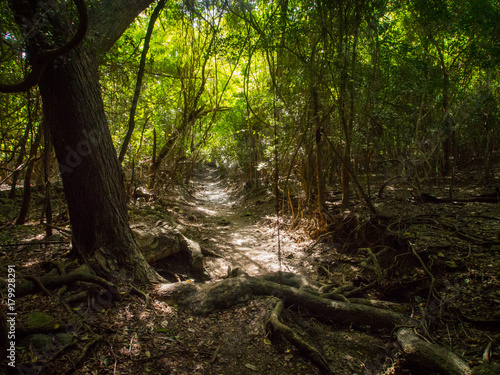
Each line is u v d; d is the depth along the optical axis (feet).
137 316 12.12
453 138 28.66
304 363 11.25
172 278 17.88
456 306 12.62
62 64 12.14
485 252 14.99
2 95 16.43
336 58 17.17
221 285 14.40
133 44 18.12
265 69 30.58
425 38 22.39
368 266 17.48
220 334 12.17
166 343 11.10
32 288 12.01
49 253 15.70
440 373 10.03
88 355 9.87
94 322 11.25
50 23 11.09
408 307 13.66
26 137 19.30
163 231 19.21
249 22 17.79
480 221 18.43
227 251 24.06
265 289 14.79
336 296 14.42
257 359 11.21
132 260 14.74
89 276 12.84
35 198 27.22
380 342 12.46
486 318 11.69
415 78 20.43
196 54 29.37
